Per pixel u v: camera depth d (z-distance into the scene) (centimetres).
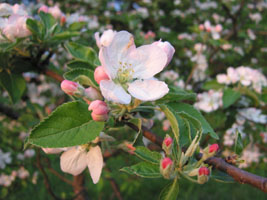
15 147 45
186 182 75
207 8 66
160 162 15
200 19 66
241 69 37
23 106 41
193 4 69
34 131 14
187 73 57
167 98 19
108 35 21
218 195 74
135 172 16
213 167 17
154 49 16
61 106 15
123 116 17
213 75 59
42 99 40
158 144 18
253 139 42
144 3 63
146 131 18
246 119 37
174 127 16
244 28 60
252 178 15
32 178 49
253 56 66
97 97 16
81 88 16
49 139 14
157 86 16
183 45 56
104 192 71
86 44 30
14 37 23
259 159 44
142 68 17
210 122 39
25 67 25
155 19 64
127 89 16
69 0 59
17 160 46
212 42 42
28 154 44
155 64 17
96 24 47
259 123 39
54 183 64
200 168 15
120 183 72
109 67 16
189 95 19
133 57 17
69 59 40
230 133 39
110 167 46
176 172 16
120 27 61
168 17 69
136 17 60
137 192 73
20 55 24
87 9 63
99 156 17
